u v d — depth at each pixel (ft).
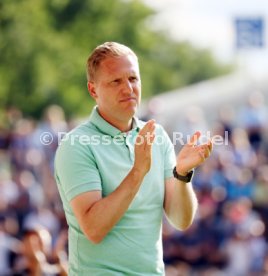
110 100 38.50
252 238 124.88
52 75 230.07
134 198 38.32
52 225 125.90
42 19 228.84
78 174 38.11
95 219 37.01
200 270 124.16
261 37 164.04
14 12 224.53
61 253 67.51
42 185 135.13
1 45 224.12
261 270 122.93
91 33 242.99
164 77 333.62
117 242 38.04
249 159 147.95
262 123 155.02
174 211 39.34
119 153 38.73
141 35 279.69
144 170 36.99
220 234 126.31
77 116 237.45
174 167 39.11
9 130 158.81
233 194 138.10
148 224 38.58
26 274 72.43
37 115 231.91
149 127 37.06
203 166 138.10
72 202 38.09
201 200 134.21
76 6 241.55
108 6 248.93
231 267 123.65
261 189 137.49
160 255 38.91
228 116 151.64
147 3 287.07
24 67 226.99
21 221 126.93
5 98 227.61
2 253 106.22
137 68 38.75
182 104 170.71
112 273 37.99
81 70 234.17
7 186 128.77
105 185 38.34
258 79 173.78
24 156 139.03
